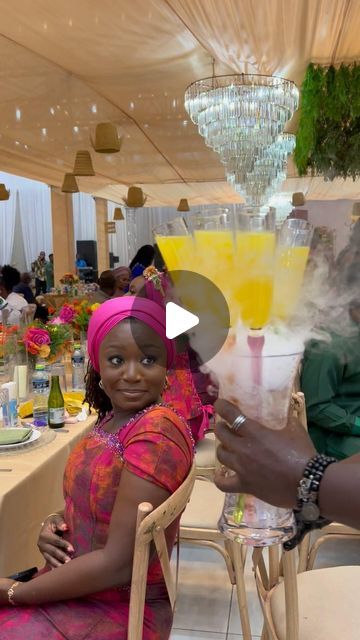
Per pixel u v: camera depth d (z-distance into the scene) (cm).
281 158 642
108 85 575
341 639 117
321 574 140
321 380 202
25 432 199
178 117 680
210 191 986
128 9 402
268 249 65
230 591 234
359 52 456
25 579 134
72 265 992
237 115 548
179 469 118
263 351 68
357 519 59
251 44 437
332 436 218
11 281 499
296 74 530
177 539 135
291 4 358
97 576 115
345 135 479
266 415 69
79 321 324
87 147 694
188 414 225
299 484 62
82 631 117
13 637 117
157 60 511
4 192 922
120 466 122
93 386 157
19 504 162
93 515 124
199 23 397
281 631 121
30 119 588
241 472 65
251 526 78
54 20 413
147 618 120
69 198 972
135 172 886
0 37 446
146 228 1080
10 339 248
